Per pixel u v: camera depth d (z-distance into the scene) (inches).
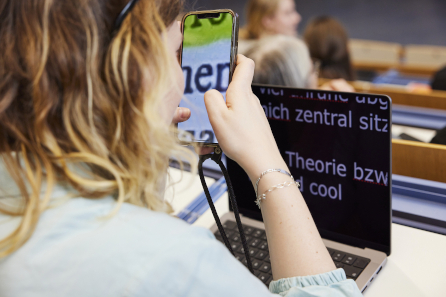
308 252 17.3
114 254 12.7
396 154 35.5
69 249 12.9
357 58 165.6
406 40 193.2
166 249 12.8
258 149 18.7
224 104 19.1
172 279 12.5
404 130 62.3
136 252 12.7
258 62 54.7
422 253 27.4
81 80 13.2
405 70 141.6
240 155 18.9
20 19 13.0
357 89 80.7
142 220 13.5
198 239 13.4
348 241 28.5
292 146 29.1
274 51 54.4
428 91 90.7
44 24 12.8
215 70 23.2
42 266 12.7
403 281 25.1
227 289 13.0
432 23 198.7
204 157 23.4
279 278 17.6
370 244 27.6
